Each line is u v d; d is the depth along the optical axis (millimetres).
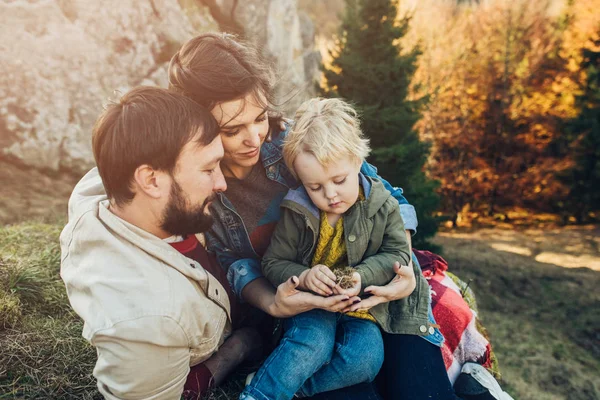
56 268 2465
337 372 1558
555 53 12211
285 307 1530
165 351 1244
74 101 4402
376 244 1652
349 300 1472
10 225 3779
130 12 4809
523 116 12523
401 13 12516
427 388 1641
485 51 12367
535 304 8289
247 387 1524
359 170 1643
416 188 6711
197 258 1584
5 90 4023
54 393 1632
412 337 1707
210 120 1331
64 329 1961
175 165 1268
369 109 6219
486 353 2000
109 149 1249
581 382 6289
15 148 4070
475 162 12844
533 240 11219
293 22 7234
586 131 11000
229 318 1676
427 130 12328
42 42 4219
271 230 1855
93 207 1424
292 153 1552
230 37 1641
